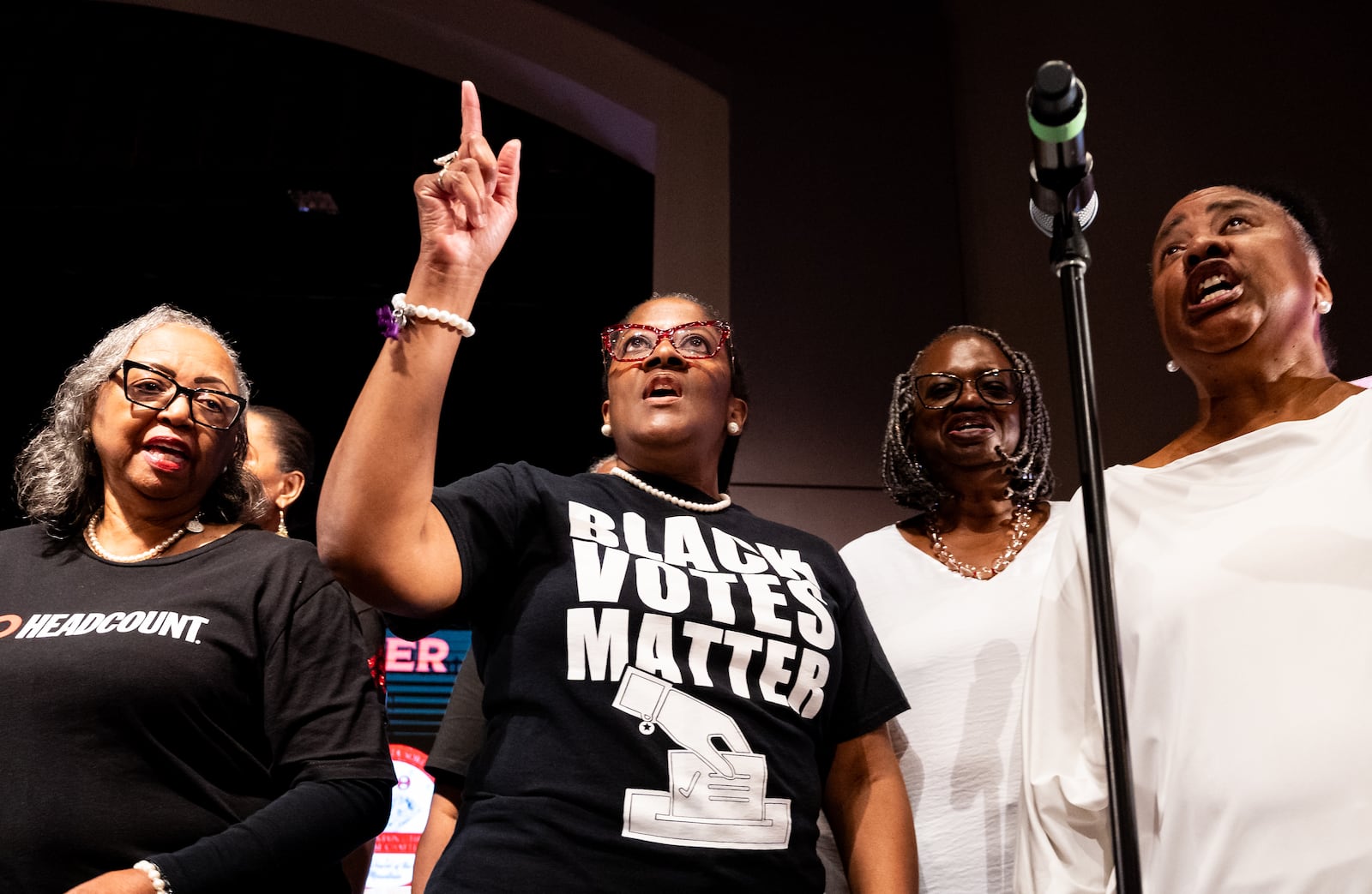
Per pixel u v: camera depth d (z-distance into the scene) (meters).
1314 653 1.21
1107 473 1.54
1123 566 1.41
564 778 1.22
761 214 3.41
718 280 3.42
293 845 1.28
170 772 1.32
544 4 3.61
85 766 1.27
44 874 1.22
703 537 1.47
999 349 2.05
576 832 1.19
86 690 1.30
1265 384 1.48
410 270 4.86
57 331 4.80
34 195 4.39
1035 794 1.40
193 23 4.10
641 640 1.31
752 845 1.24
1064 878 1.33
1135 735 1.34
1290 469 1.36
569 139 4.21
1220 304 1.46
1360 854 1.10
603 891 1.17
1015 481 1.96
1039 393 2.04
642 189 4.23
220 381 1.58
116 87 4.03
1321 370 1.48
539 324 4.98
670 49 3.61
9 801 1.25
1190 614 1.30
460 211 1.28
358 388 4.95
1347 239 2.89
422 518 1.23
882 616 1.83
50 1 4.07
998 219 3.37
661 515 1.49
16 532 1.54
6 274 4.76
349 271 4.85
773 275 3.34
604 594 1.33
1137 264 3.09
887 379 3.25
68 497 1.52
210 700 1.35
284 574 1.47
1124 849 0.97
